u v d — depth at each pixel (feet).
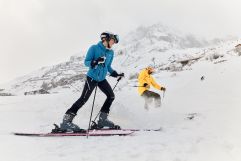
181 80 48.21
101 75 22.49
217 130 19.75
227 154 14.97
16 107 34.19
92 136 20.70
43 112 31.63
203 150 15.72
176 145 16.94
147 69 31.73
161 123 24.89
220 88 35.22
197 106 28.48
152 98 30.83
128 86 53.16
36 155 15.75
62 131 21.74
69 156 15.49
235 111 24.48
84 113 29.73
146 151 15.96
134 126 25.26
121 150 16.40
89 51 22.27
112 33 22.40
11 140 19.43
